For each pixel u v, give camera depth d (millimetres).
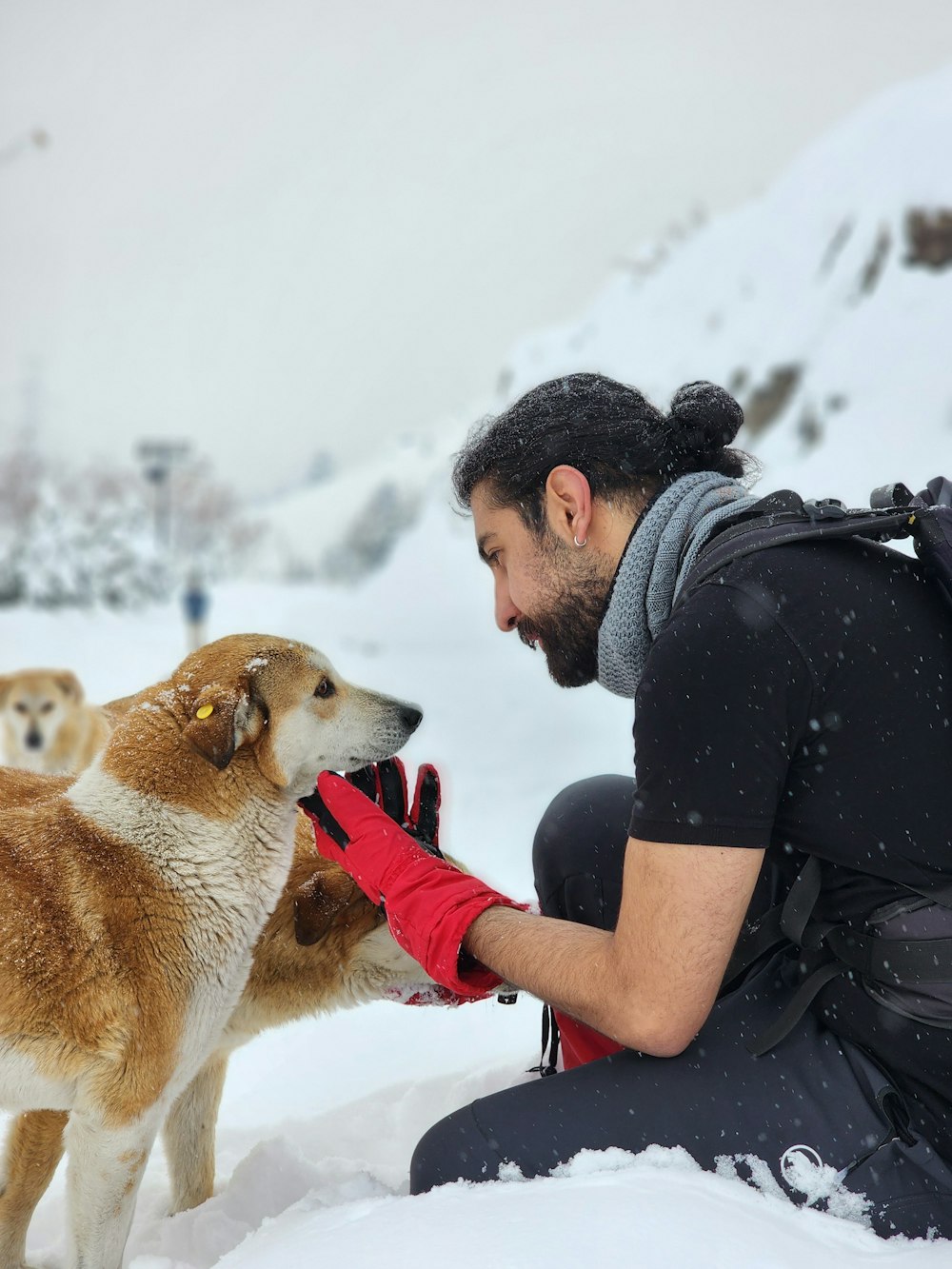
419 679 14883
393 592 27234
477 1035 3471
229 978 2447
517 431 2012
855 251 18172
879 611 1709
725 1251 1432
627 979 1703
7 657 19312
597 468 1959
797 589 1699
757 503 1881
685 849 1644
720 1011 1887
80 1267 2189
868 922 1727
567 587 2027
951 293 16031
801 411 16781
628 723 10477
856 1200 1649
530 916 1953
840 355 16906
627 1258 1418
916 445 14477
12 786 2691
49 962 2193
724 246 23625
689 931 1649
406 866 2084
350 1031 3576
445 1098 2916
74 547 30047
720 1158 1730
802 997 1800
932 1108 1707
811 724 1672
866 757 1670
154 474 54062
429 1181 1843
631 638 1938
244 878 2465
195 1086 2596
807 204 21062
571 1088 1846
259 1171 2451
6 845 2328
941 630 1738
